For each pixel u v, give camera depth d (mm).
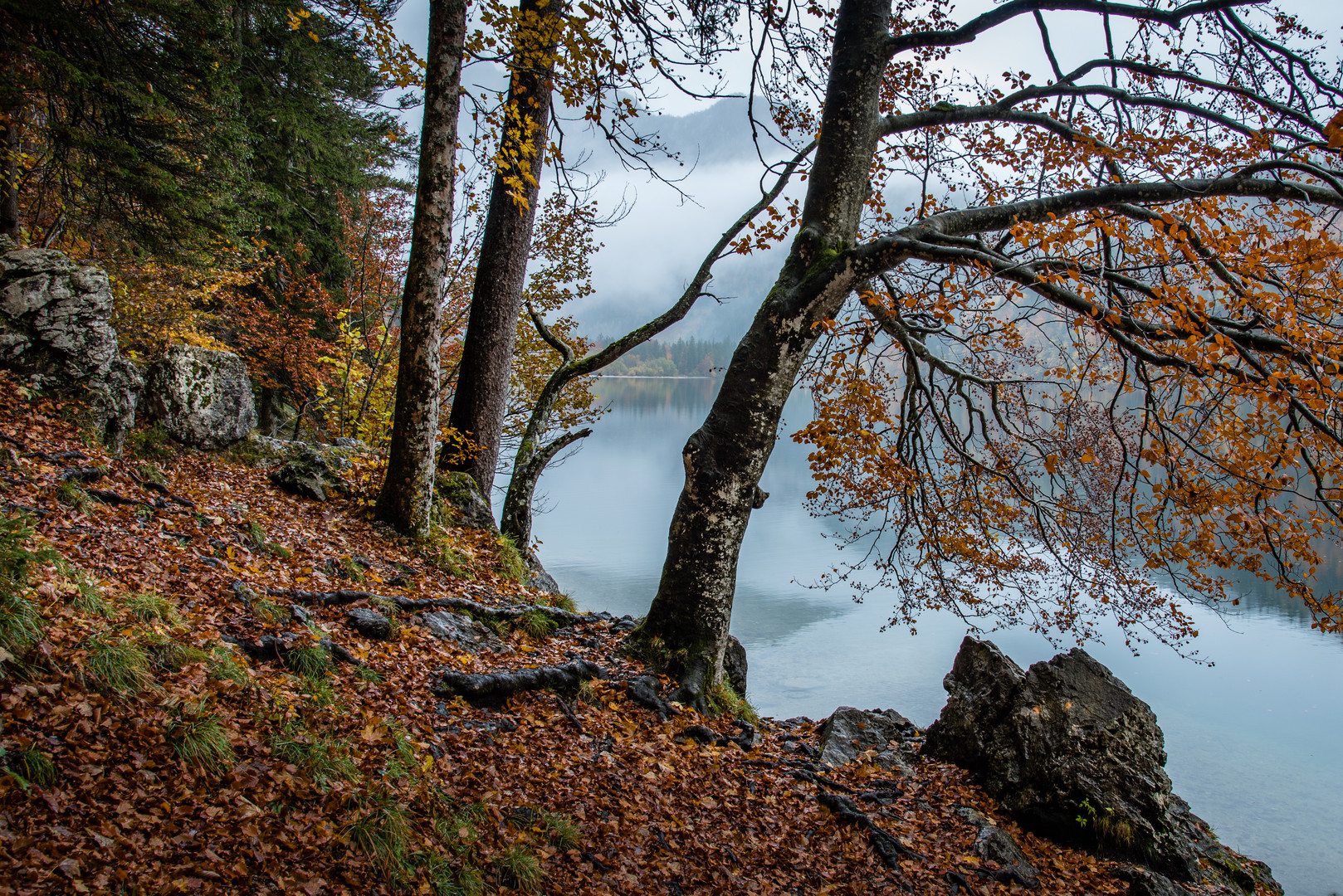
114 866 3076
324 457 10727
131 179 11781
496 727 6023
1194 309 5691
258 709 4488
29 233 14680
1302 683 24719
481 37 8039
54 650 3973
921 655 25656
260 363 18312
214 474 9484
